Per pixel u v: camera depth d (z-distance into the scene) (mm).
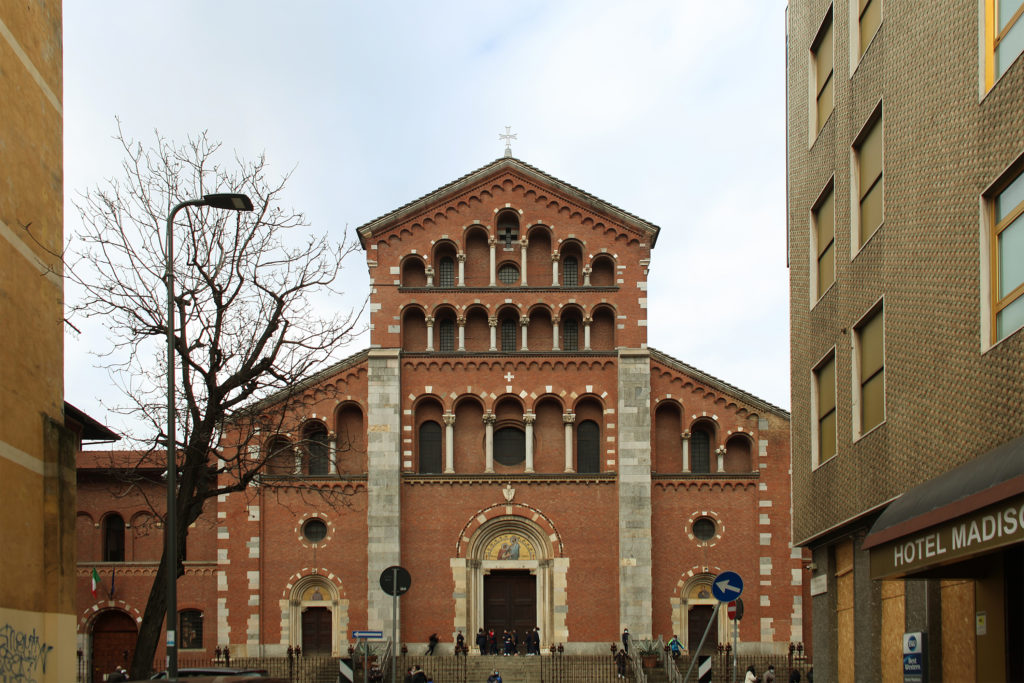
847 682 30828
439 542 59562
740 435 60969
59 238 24531
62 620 23281
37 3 23688
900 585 26266
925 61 23422
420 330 62188
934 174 22875
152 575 61781
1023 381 18688
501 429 61781
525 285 62156
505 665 55844
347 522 59750
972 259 20891
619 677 54156
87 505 62844
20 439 22094
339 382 61094
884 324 26156
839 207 30078
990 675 20844
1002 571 20359
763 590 59000
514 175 63250
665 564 59625
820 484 31969
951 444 21844
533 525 59969
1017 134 19000
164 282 30734
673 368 61500
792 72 35750
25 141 22859
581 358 61312
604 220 62812
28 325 22703
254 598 58656
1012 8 19375
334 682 53500
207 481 31828
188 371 31266
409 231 62688
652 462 60750
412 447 60438
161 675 31719
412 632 58531
